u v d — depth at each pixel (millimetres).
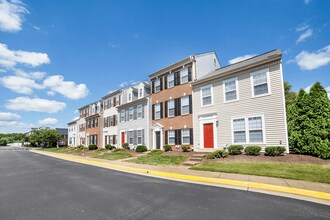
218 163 12414
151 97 24094
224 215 5156
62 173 12031
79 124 44312
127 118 27578
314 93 12562
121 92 30109
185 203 6121
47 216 5188
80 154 27062
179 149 19734
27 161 19953
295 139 12578
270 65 14031
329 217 4996
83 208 5766
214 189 7766
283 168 9914
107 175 11148
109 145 29031
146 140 23703
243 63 17531
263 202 6137
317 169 9336
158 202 6242
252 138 14484
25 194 7332
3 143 86062
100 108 36438
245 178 8891
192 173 10453
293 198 6496
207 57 21484
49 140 57562
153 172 11453
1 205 6102
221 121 16453
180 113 20219
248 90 15031
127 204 6082
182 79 20562
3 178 10539
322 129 11695
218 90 16984
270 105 13773
